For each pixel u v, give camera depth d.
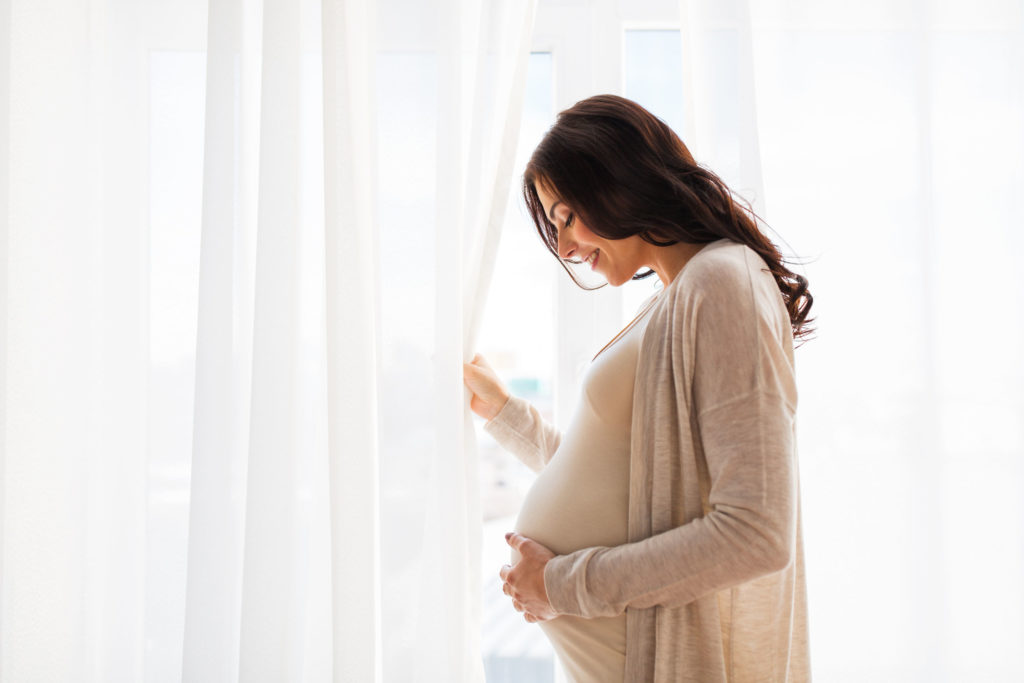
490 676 1.29
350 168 0.97
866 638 1.07
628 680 0.79
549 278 1.26
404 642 0.97
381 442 0.98
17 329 1.07
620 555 0.76
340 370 0.96
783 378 0.74
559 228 0.95
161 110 1.14
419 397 0.99
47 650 1.08
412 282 1.00
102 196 1.13
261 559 0.98
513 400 1.09
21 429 1.06
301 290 1.06
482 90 1.03
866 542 1.07
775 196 1.08
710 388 0.74
